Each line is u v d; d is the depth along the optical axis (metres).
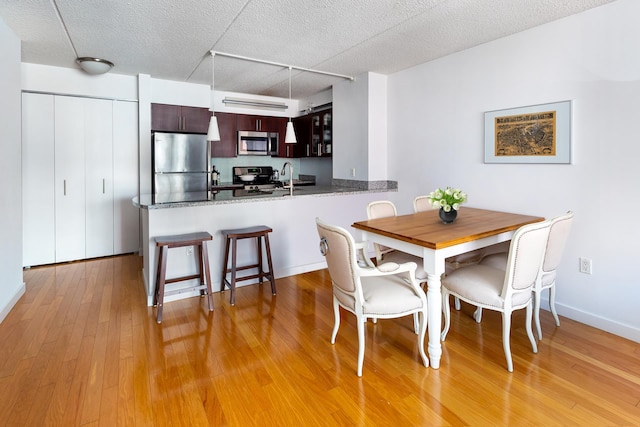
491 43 3.23
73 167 4.34
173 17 2.73
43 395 1.83
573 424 1.64
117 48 3.45
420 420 1.68
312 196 3.95
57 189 4.27
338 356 2.25
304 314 2.88
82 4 2.51
